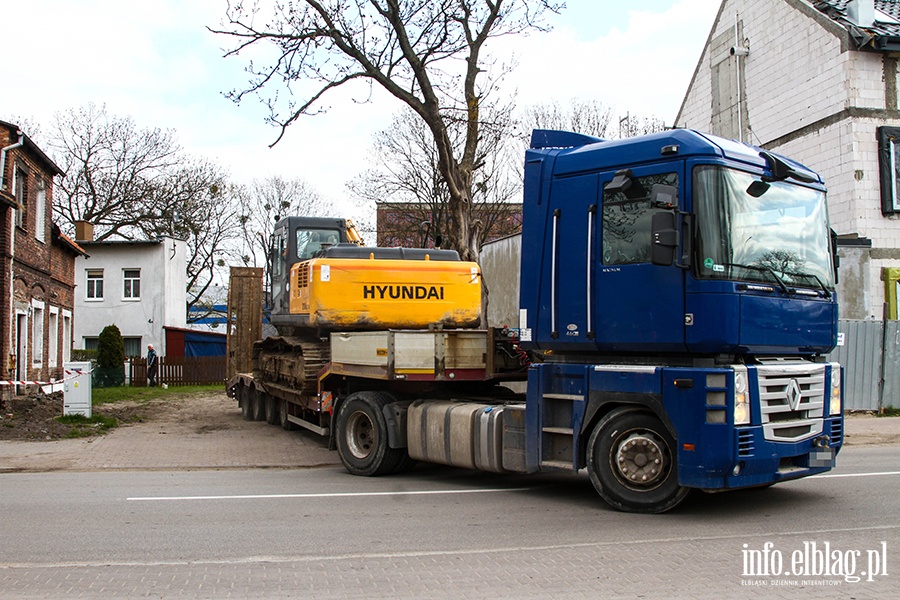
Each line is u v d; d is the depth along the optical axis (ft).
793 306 24.90
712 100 88.02
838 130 68.33
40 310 78.33
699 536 21.88
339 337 37.04
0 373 62.08
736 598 16.35
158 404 79.46
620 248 25.41
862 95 67.26
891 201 66.49
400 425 33.63
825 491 28.30
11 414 56.08
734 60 83.15
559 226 27.14
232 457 41.39
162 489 31.37
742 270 23.89
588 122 124.88
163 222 155.63
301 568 19.22
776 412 24.13
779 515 24.45
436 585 17.61
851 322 56.18
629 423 25.08
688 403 23.43
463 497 28.91
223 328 185.26
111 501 28.58
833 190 69.00
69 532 23.43
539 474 34.47
